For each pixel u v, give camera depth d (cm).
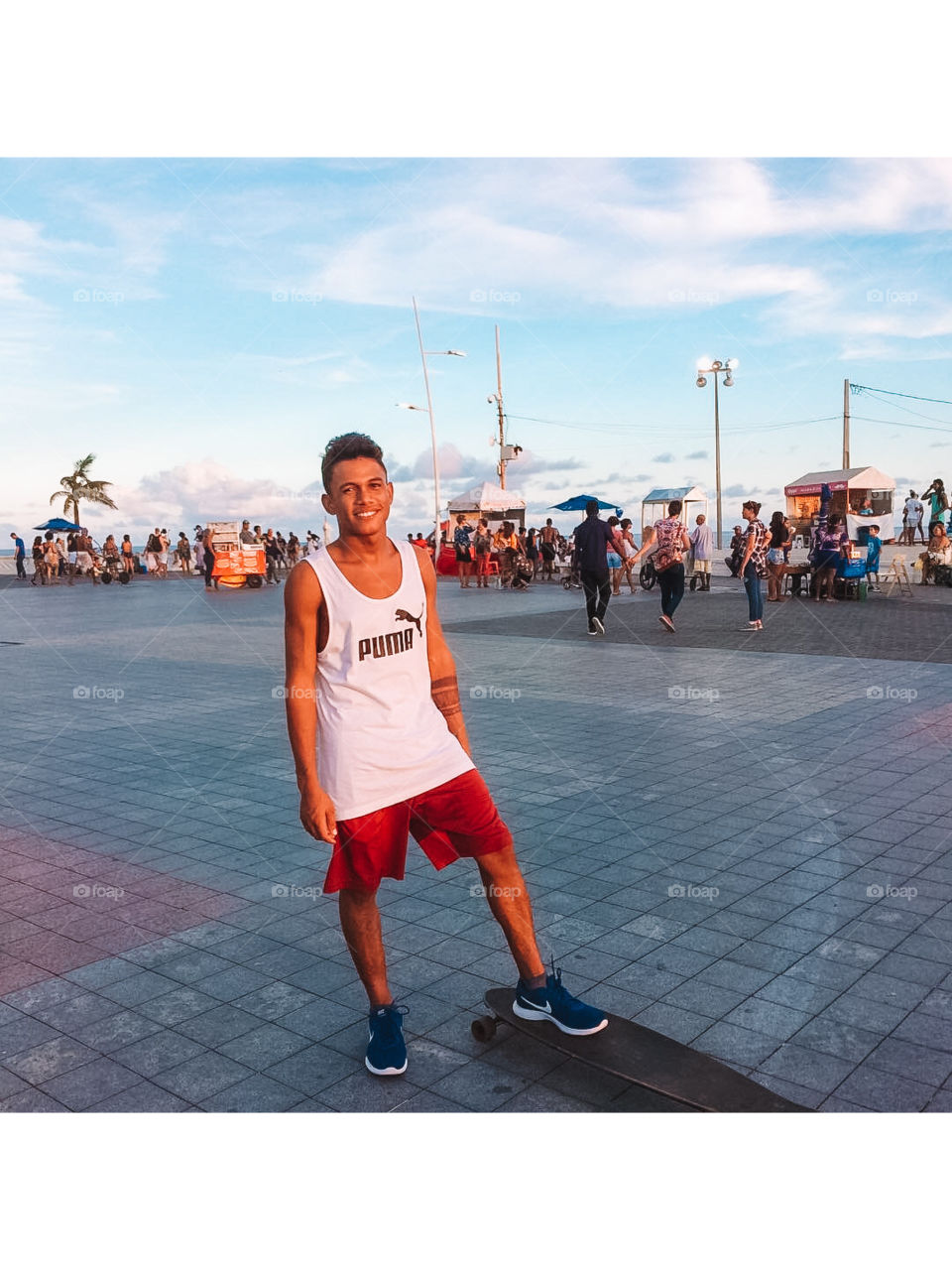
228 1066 287
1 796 570
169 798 560
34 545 2997
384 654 271
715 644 1150
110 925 388
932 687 835
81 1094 275
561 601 1872
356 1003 323
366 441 266
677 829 481
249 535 2728
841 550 1678
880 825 482
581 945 359
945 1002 313
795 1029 298
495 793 549
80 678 998
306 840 486
